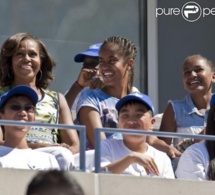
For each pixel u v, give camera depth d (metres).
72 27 32.97
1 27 32.03
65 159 22.47
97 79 26.25
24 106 22.84
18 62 24.84
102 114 25.39
